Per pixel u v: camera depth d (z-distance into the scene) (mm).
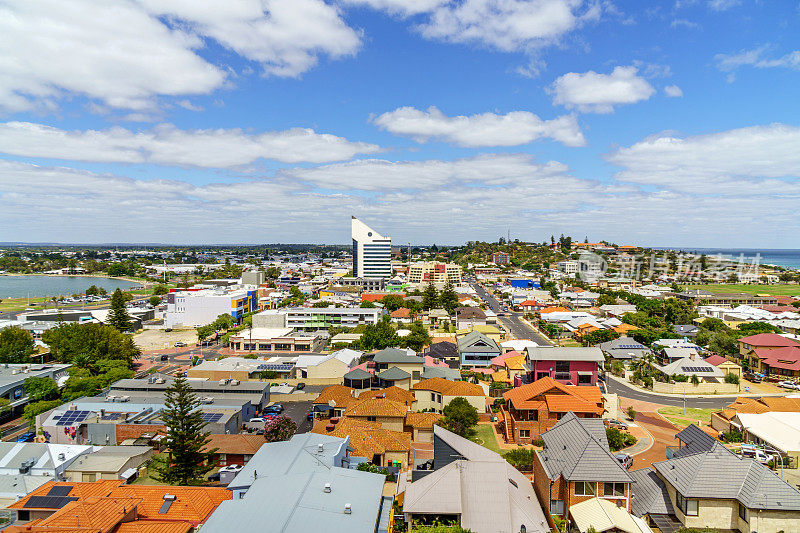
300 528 35750
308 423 83500
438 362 117938
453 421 75688
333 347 154750
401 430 74000
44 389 92250
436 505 41594
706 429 80750
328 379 112312
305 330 189000
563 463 46219
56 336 123562
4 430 81750
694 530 41750
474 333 134875
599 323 173125
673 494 46000
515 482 49219
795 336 146625
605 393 92312
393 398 85375
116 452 61688
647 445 74312
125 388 91500
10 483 53906
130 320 187500
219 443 64938
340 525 36812
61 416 74625
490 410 89438
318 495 40719
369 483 44312
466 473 44531
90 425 71812
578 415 73062
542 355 93562
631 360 126312
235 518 36719
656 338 145250
